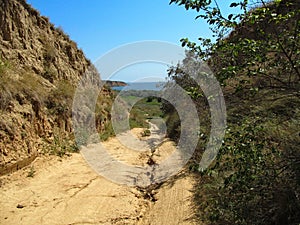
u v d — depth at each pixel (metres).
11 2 11.61
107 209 5.64
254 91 3.03
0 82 8.43
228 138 2.97
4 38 10.97
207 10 2.71
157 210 5.54
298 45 2.82
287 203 3.14
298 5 2.75
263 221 3.28
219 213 3.58
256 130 2.92
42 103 10.32
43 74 12.24
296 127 3.59
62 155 9.69
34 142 8.99
